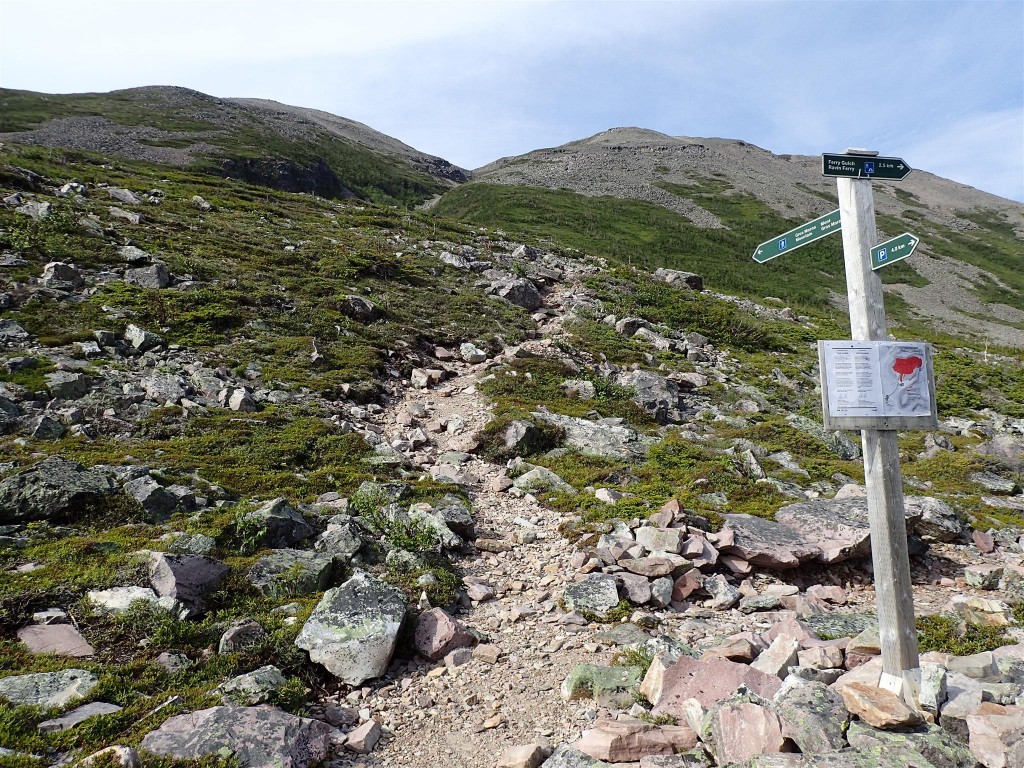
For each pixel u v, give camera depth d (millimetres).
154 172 52062
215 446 14477
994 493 18391
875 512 5941
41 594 7723
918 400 5922
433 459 16469
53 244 24922
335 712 6660
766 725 5074
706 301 44812
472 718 6762
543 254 48938
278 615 8172
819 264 111750
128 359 18422
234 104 166000
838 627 8609
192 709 6070
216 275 27078
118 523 10281
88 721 5695
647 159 186250
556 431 17859
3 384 14945
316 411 17781
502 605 9562
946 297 105562
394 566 10000
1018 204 180750
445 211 133500
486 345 26984
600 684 6984
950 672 6156
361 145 186375
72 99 123250
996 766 4770
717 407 24172
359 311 27281
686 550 10664
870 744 4840
